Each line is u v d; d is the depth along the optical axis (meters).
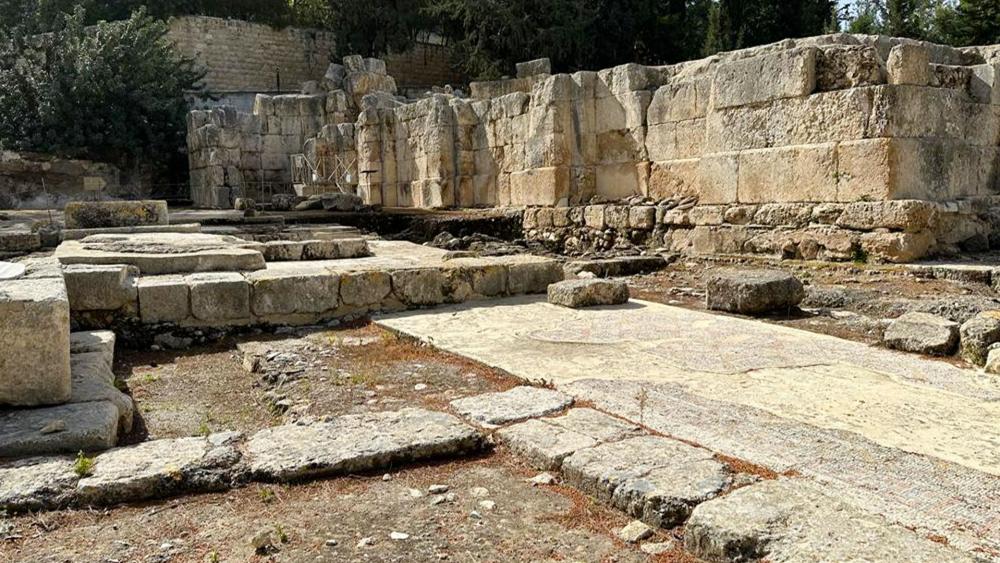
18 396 4.14
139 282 6.82
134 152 25.50
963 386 4.68
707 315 7.29
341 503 3.29
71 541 2.97
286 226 14.52
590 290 7.80
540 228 15.28
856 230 10.09
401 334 6.54
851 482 3.16
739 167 11.65
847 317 7.28
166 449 3.70
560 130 15.05
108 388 4.50
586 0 32.84
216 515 3.20
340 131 21.39
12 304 4.11
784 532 2.64
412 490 3.41
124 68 25.55
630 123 14.16
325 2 36.44
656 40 34.06
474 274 8.20
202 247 8.47
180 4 32.94
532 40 31.41
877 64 10.09
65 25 28.88
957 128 10.62
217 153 22.23
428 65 38.75
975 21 28.09
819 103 10.50
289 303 7.17
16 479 3.33
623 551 2.86
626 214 13.55
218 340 6.85
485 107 17.69
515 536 2.98
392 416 4.17
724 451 3.55
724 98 11.84
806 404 4.29
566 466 3.45
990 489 3.08
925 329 5.80
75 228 11.75
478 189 18.20
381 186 20.58
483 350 5.82
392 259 9.52
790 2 32.81
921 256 9.76
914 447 3.60
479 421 4.15
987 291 8.13
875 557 2.45
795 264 10.45
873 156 9.90
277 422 4.55
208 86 32.94
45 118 23.86
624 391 4.57
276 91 31.86
